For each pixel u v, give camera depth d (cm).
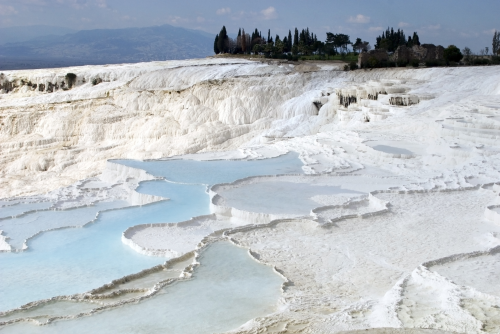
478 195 2017
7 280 1511
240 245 1583
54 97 5847
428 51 6131
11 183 4159
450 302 1055
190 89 5297
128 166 2841
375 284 1293
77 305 1241
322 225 1714
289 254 1514
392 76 5188
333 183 2373
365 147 2938
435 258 1440
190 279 1349
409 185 2191
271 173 2642
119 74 6222
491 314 1005
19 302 1357
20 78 6612
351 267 1410
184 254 1572
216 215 2003
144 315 1155
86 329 1098
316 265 1431
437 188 2114
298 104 4878
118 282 1377
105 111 5178
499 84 4050
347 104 4541
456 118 3139
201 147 4541
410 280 1223
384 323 992
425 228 1686
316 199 2125
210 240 1631
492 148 2547
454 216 1789
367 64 5597
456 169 2356
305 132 4384
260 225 1748
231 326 1094
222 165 2859
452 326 958
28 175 4447
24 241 1844
